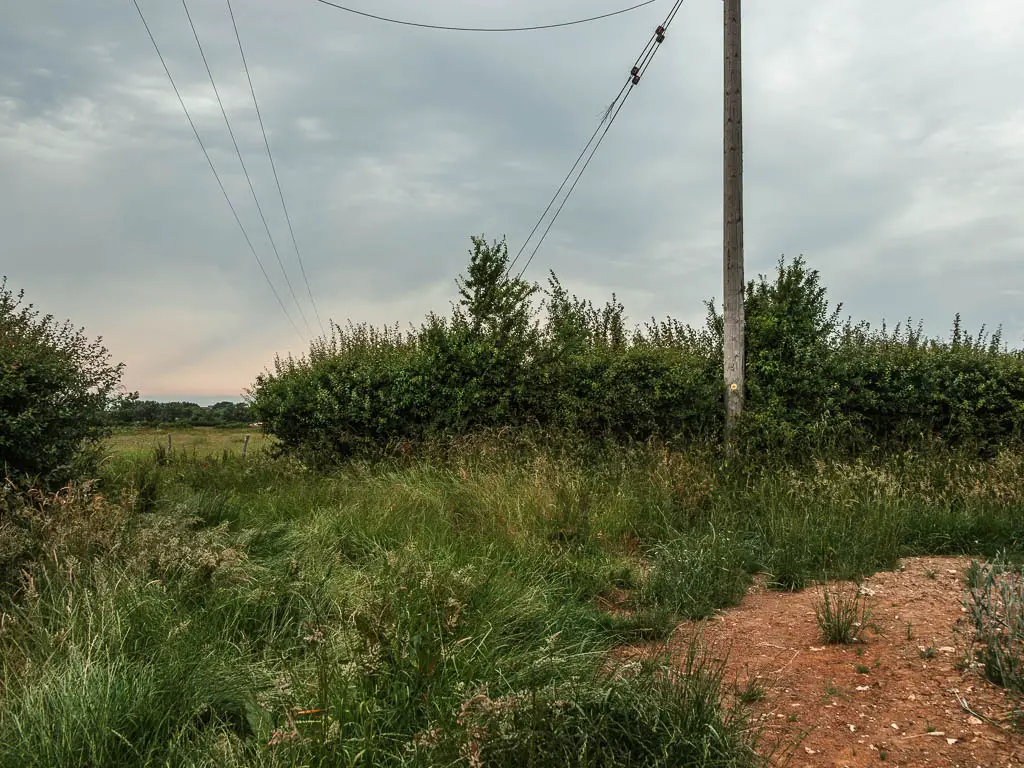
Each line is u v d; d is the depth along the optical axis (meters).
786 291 10.81
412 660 3.13
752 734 2.96
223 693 3.16
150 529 5.45
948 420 10.71
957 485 7.84
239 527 6.86
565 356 11.52
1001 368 10.75
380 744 2.70
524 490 7.49
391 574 4.28
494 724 2.60
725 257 10.25
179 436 28.55
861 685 3.57
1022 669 3.45
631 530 6.96
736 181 10.15
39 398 7.19
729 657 4.07
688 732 2.74
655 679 3.17
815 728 3.13
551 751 2.54
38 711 2.74
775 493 7.80
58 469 7.18
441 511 7.09
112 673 3.02
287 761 2.52
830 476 7.87
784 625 4.61
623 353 11.55
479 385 11.42
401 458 10.88
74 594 4.14
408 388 11.48
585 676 3.26
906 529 6.66
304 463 11.28
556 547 6.16
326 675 3.00
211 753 2.63
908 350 11.27
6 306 8.00
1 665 3.36
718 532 6.77
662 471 8.35
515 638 4.00
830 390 10.48
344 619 3.70
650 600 5.11
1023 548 6.30
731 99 10.13
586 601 5.16
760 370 10.52
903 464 8.85
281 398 11.86
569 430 10.54
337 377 11.77
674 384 10.95
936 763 2.80
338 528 6.41
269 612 4.23
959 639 4.06
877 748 2.94
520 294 11.93
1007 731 3.01
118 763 2.58
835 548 6.18
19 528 5.27
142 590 4.15
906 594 5.07
